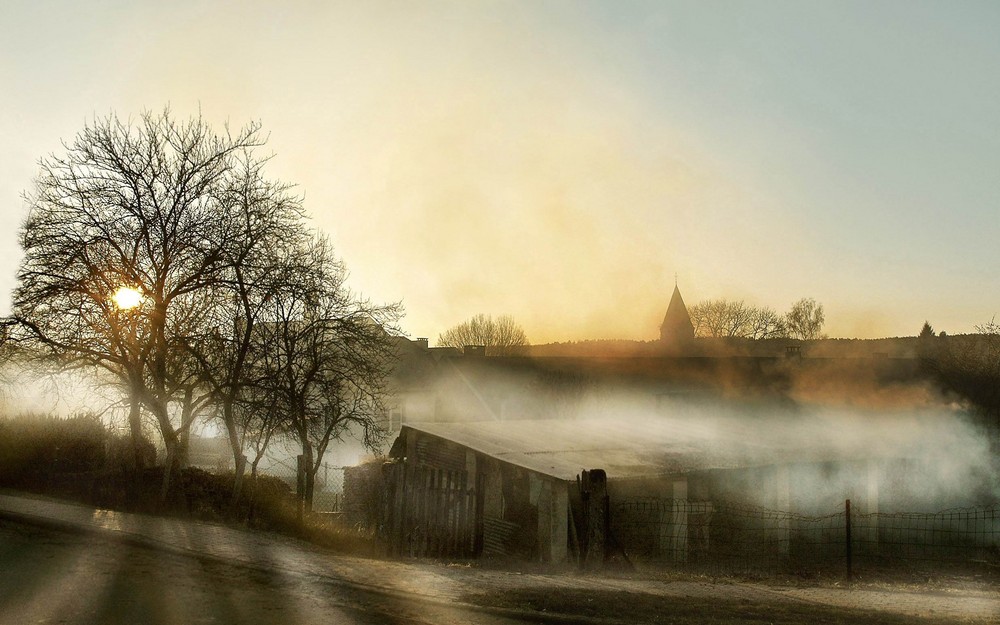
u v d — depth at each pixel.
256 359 22.75
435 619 7.93
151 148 22.73
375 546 17.20
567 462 16.56
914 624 8.05
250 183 23.27
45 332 21.69
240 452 20.91
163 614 7.79
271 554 12.07
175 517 17.06
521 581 10.66
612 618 8.05
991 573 15.59
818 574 14.95
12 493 18.81
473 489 16.47
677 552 17.14
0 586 8.74
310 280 23.59
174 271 22.69
